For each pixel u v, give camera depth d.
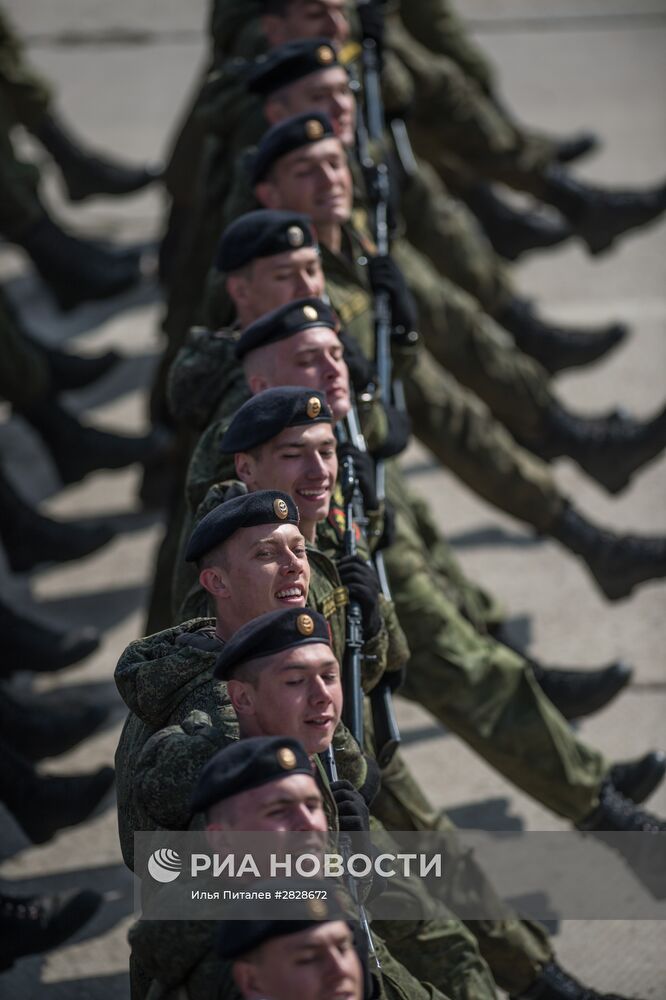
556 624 22.06
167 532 17.61
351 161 18.17
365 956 9.04
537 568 23.38
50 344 29.08
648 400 27.48
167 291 25.58
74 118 37.97
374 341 16.61
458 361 21.62
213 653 10.85
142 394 27.70
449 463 20.44
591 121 37.66
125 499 25.08
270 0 19.61
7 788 16.78
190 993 9.67
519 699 15.91
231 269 14.92
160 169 31.72
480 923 14.48
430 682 15.72
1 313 22.06
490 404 22.19
